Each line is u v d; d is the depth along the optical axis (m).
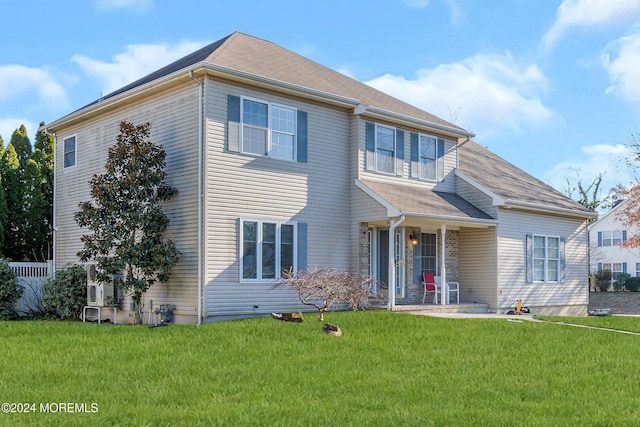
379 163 19.22
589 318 18.14
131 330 14.16
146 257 15.47
